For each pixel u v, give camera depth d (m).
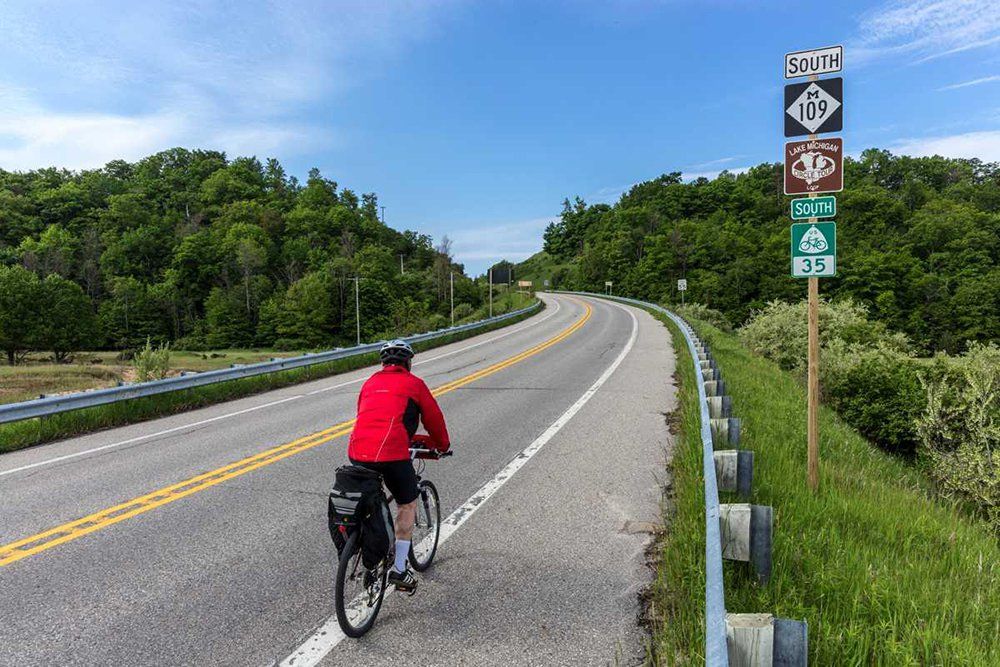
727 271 100.00
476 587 4.38
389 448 3.83
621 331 30.02
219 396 13.46
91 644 3.66
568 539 5.23
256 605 4.14
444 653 3.55
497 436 9.17
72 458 8.28
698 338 19.62
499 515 5.83
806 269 6.22
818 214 6.13
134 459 8.15
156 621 3.93
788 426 9.20
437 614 4.01
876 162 176.62
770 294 90.81
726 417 7.96
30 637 3.74
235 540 5.27
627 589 4.31
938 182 166.25
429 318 102.88
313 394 14.00
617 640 3.66
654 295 110.00
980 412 9.97
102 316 110.38
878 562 4.43
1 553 5.00
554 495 6.40
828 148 6.04
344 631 3.57
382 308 114.12
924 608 3.77
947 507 8.59
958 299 76.62
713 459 5.16
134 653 3.57
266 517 5.82
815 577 4.00
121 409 11.02
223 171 192.75
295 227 162.00
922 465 11.48
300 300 110.38
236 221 160.00
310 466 7.63
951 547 5.21
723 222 153.00
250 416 11.30
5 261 126.75
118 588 4.38
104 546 5.14
